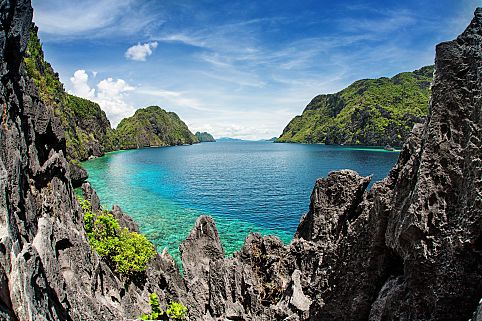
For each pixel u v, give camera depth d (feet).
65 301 48.14
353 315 55.57
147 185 350.02
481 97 36.58
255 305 84.69
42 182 57.98
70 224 61.93
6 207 36.04
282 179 386.93
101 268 69.26
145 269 90.53
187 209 241.76
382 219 48.83
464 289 35.88
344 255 58.65
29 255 37.63
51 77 545.85
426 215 38.91
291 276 86.12
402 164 51.24
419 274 39.65
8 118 43.98
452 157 38.42
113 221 96.17
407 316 41.04
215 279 90.53
